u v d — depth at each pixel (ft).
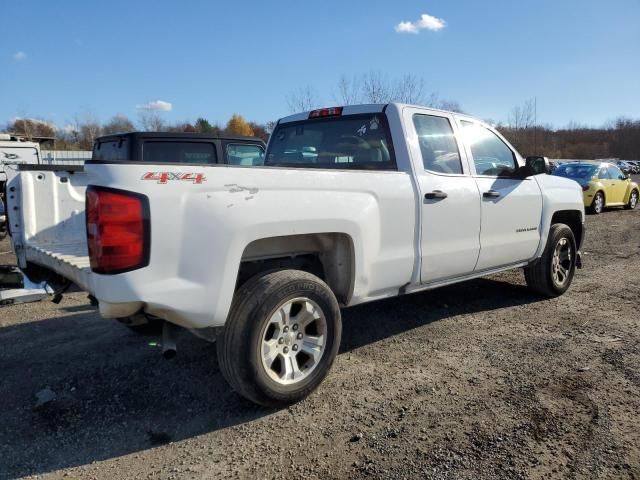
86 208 9.50
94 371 13.10
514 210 17.10
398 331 15.92
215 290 9.90
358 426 10.30
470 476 8.61
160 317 10.16
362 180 12.44
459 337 15.35
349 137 15.20
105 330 16.21
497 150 17.48
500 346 14.57
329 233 11.92
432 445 9.54
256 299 10.34
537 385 11.98
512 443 9.54
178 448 9.71
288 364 11.05
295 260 12.61
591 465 8.84
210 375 12.84
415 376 12.60
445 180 14.69
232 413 10.97
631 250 31.27
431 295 20.11
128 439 10.05
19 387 12.25
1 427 10.50
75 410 11.16
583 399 11.25
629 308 18.34
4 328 16.43
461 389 11.84
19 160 48.19
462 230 15.11
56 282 13.17
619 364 13.16
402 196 13.28
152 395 11.82
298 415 10.81
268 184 10.68
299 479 8.71
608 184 55.67
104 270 9.07
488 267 16.65
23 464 9.26
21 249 14.49
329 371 11.73
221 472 8.94
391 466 8.95
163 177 9.42
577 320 16.97
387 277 13.14
